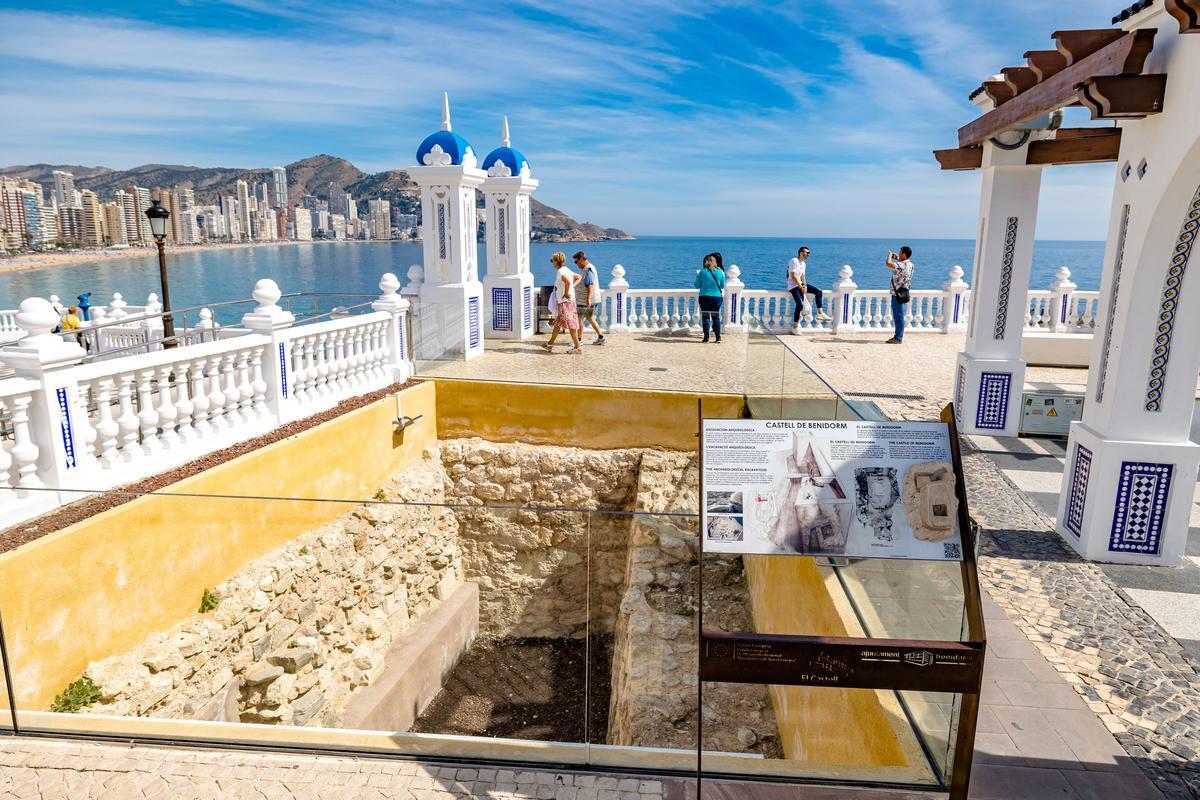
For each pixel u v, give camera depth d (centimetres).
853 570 424
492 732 386
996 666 461
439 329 1160
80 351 583
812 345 1631
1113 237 615
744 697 380
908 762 364
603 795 334
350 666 407
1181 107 520
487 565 384
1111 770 367
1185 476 589
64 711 468
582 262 1477
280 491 745
